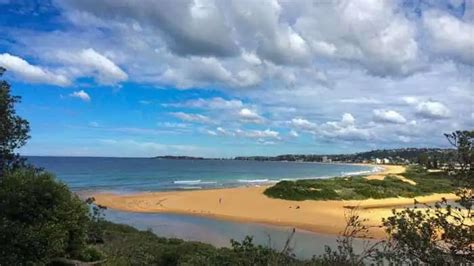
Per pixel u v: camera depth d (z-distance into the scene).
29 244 11.05
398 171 134.38
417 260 4.20
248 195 52.94
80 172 110.19
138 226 32.16
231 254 6.54
